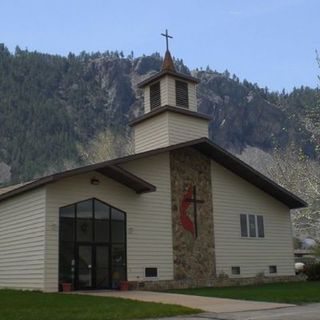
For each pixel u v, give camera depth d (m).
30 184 22.66
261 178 29.27
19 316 13.15
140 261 24.62
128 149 60.00
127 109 161.75
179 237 26.20
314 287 23.38
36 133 126.50
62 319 12.77
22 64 162.88
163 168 26.45
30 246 22.70
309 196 34.41
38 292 20.62
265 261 29.58
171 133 27.75
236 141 138.12
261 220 30.06
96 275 23.16
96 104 158.50
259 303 16.77
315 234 36.72
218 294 19.98
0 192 28.20
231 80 157.62
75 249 22.73
